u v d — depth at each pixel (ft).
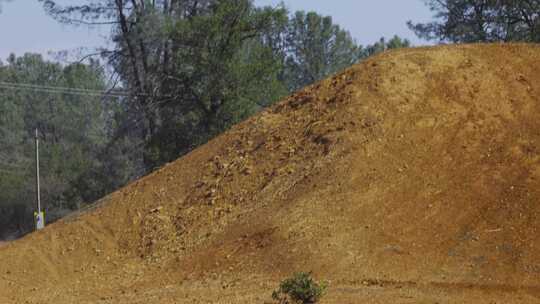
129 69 205.67
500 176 88.12
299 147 103.81
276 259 87.15
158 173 115.03
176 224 102.99
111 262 100.83
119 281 95.30
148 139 202.39
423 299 73.82
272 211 94.89
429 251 81.71
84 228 108.17
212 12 200.03
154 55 201.57
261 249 89.61
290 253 86.99
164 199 108.58
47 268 102.01
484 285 75.87
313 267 84.02
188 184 109.50
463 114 98.07
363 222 87.56
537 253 78.07
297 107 112.47
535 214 82.17
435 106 99.96
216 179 107.34
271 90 198.39
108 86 239.50
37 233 110.73
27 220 269.03
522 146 91.45
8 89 354.74
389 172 92.84
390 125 98.94
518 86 100.53
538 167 88.07
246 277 86.48
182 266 93.50
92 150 275.59
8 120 341.00
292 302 76.43
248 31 199.93
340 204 90.84
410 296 74.95
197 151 116.47
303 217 91.09
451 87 102.12
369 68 108.99
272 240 89.86
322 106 108.37
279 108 115.44
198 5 205.46
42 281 99.76
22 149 322.75
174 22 196.75
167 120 196.54
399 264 81.10
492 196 85.92
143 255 100.12
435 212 85.97
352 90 106.32
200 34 193.57
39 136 339.57
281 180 100.01
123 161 230.48
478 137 94.43
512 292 74.28
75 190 236.02
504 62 104.88
